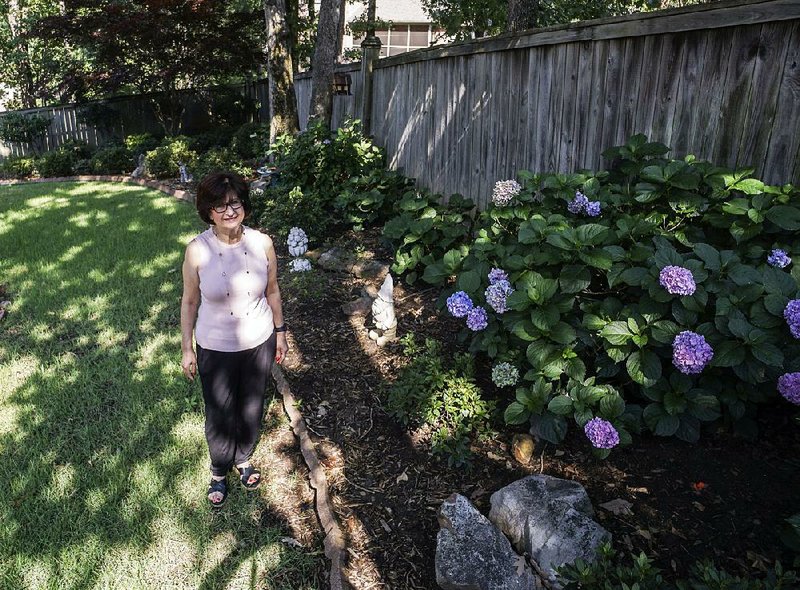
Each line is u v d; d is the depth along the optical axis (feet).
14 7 65.05
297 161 23.03
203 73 46.98
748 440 8.96
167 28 44.80
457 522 8.02
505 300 9.55
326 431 10.69
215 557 8.23
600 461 9.14
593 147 13.21
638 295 9.48
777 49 9.49
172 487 9.41
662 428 8.47
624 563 7.45
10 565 7.93
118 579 7.81
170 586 7.75
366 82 24.94
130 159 43.88
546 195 12.08
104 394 11.84
